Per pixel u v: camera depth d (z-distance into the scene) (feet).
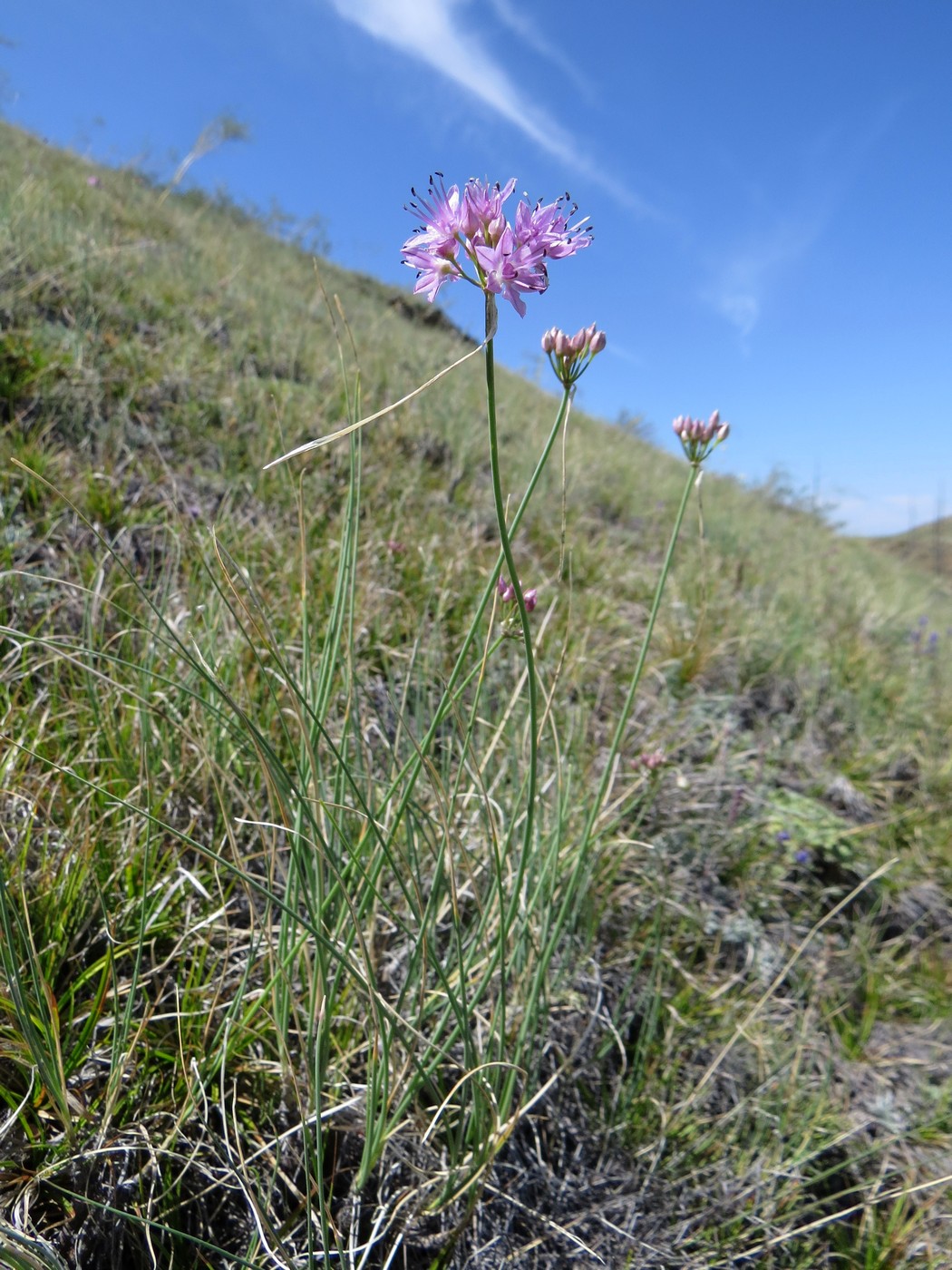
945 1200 1.16
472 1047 0.83
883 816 1.95
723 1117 1.11
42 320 2.15
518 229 0.66
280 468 1.94
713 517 3.59
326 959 0.81
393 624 1.58
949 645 3.42
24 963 0.82
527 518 2.43
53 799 0.99
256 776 1.12
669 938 1.31
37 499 1.54
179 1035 0.83
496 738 0.96
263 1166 0.85
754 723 2.09
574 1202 0.97
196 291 3.08
